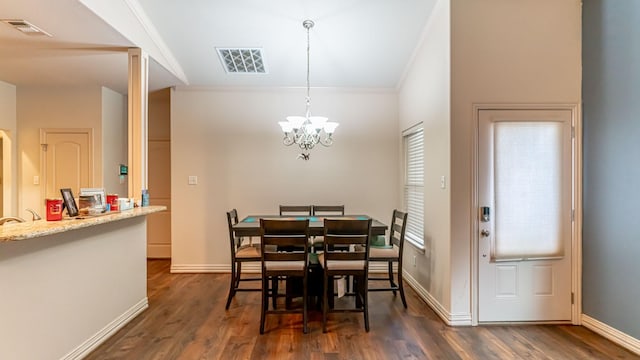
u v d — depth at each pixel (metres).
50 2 2.58
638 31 2.68
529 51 3.23
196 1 3.41
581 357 2.63
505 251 3.22
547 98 3.23
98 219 2.58
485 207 3.22
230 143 5.05
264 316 3.08
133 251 3.44
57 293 2.41
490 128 3.23
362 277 3.38
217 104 5.04
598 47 3.04
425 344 2.85
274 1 3.42
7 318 2.04
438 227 3.52
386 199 5.13
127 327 3.19
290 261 3.24
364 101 5.12
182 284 4.48
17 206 4.80
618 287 2.85
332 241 3.14
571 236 3.24
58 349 2.41
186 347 2.80
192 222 5.02
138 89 3.54
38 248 2.25
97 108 4.85
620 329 2.83
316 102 5.11
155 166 5.77
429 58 3.77
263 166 5.07
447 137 3.27
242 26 3.78
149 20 3.65
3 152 4.78
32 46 3.43
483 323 3.24
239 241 4.08
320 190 5.11
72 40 3.30
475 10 3.22
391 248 3.89
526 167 3.23
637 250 2.69
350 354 2.69
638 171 2.69
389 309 3.64
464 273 3.22
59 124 4.83
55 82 4.63
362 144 5.12
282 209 4.77
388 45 4.14
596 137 3.06
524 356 2.65
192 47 4.13
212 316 3.44
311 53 4.29
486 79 3.23
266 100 5.06
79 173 4.84
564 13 3.24
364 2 3.46
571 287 3.25
